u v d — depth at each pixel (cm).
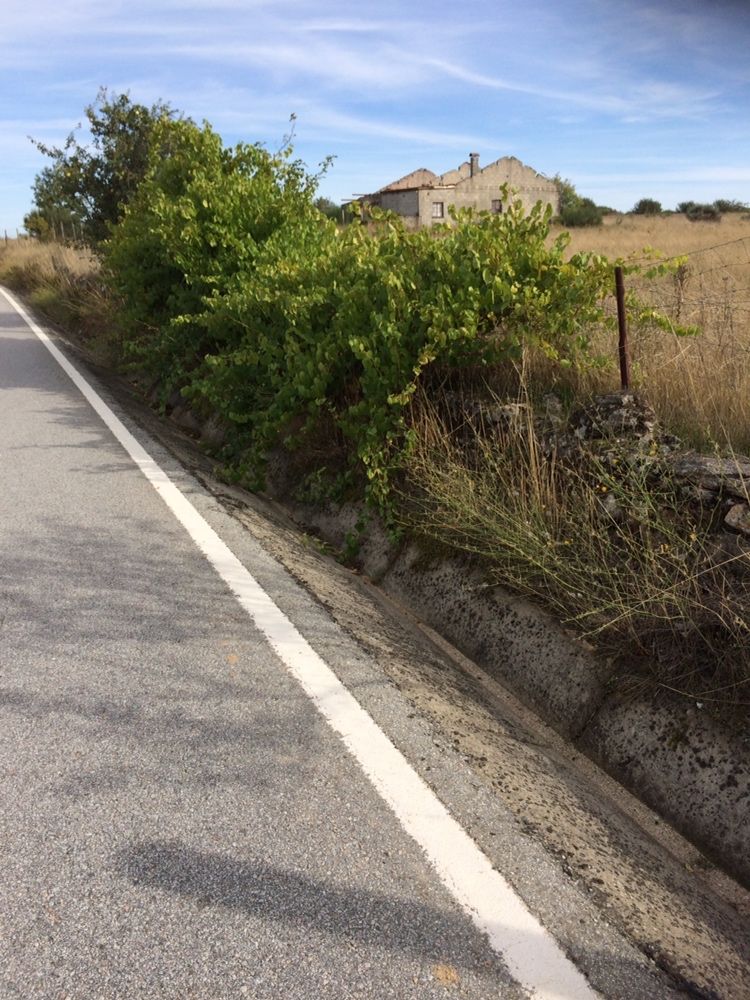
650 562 331
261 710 284
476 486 432
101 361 1207
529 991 176
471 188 5194
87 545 433
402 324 506
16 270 2591
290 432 630
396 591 459
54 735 266
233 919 193
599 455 394
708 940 208
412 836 224
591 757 316
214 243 828
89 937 187
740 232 2939
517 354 480
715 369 465
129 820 227
